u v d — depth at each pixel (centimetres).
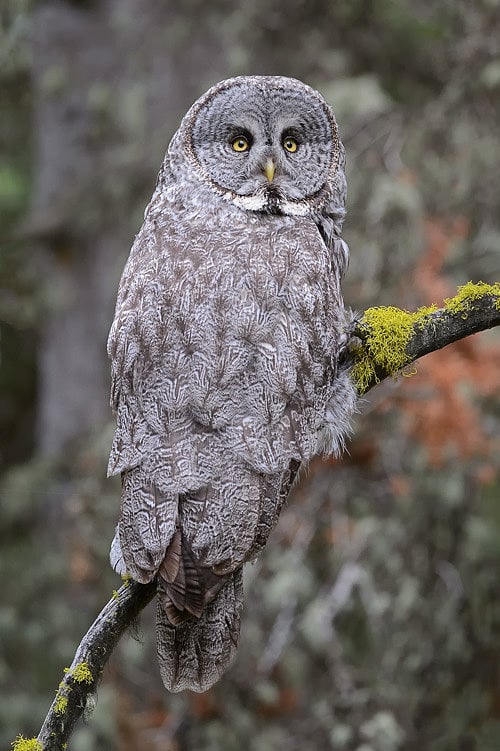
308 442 779
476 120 1366
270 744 1237
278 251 812
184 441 746
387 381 1198
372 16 1538
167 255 805
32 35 1742
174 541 732
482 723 1290
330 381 809
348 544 1270
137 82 1716
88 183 1650
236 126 880
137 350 771
